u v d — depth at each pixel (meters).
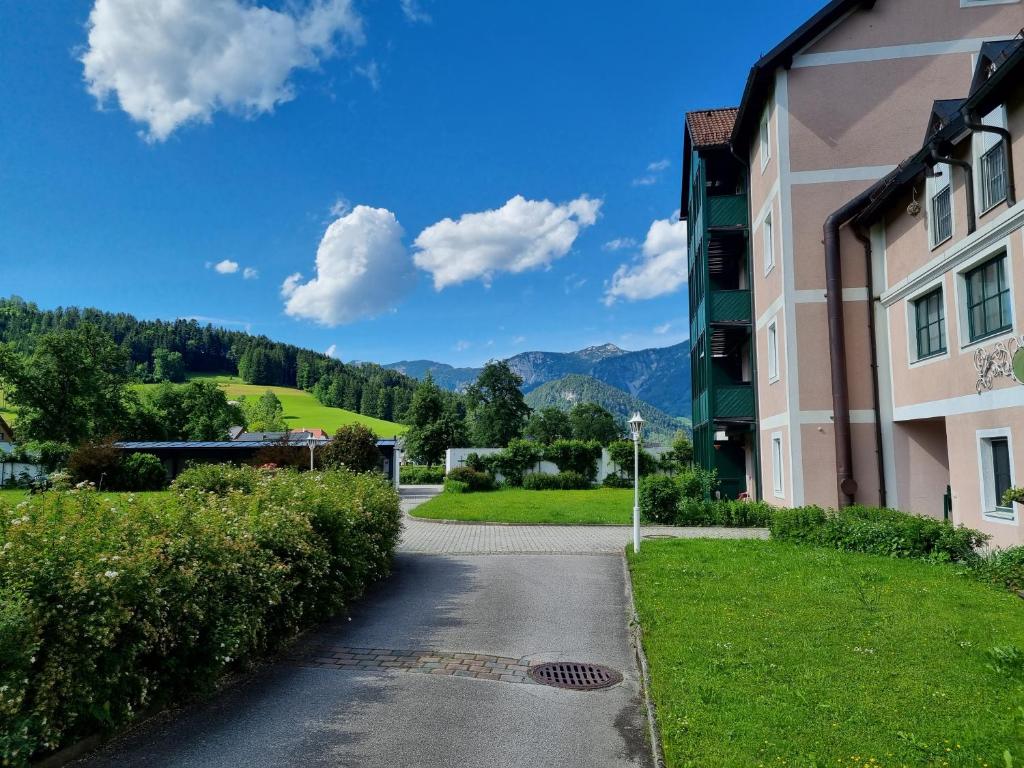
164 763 4.01
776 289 15.88
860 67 15.05
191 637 4.68
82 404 47.75
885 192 12.75
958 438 10.97
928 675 5.13
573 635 7.10
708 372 18.91
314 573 6.82
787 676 5.15
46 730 3.55
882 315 14.14
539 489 35.50
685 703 4.66
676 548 11.91
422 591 9.32
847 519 11.98
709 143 19.81
